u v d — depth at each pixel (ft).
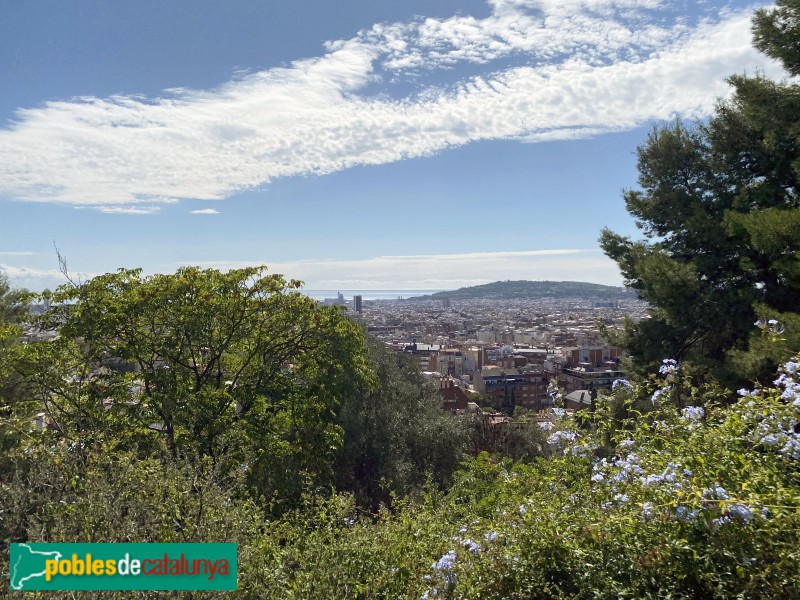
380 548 12.65
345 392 46.96
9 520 11.76
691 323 38.11
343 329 47.85
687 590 8.36
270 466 36.76
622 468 11.11
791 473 9.45
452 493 22.86
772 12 29.22
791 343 23.27
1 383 36.91
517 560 9.62
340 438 43.65
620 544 9.02
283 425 42.47
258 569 10.98
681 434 11.48
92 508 11.16
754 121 31.53
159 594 9.52
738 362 27.86
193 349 43.29
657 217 44.50
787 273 27.12
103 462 13.39
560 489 12.16
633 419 13.84
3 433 26.66
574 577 9.16
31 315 40.19
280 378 45.09
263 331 46.06
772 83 30.73
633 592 8.29
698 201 41.55
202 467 14.83
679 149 43.09
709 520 8.23
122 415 36.06
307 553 12.47
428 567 11.43
